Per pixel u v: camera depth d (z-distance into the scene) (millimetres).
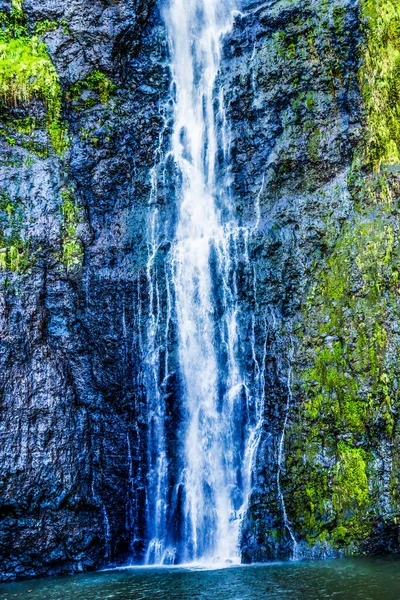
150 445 10672
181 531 10375
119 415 10609
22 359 9852
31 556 9398
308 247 10844
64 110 11352
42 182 10781
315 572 8422
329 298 10453
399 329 9750
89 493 9977
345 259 10438
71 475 9797
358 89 11070
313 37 11484
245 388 10711
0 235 10188
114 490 10289
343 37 11211
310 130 11344
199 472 10586
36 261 10383
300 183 11273
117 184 11578
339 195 10852
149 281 11273
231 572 8875
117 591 7996
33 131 10977
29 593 8164
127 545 10266
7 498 9305
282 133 11594
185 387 10961
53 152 11070
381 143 10672
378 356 9812
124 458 10484
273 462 10219
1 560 9273
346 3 11258
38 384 9891
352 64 11164
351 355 10016
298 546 9727
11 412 9586
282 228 11141
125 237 11359
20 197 10539
